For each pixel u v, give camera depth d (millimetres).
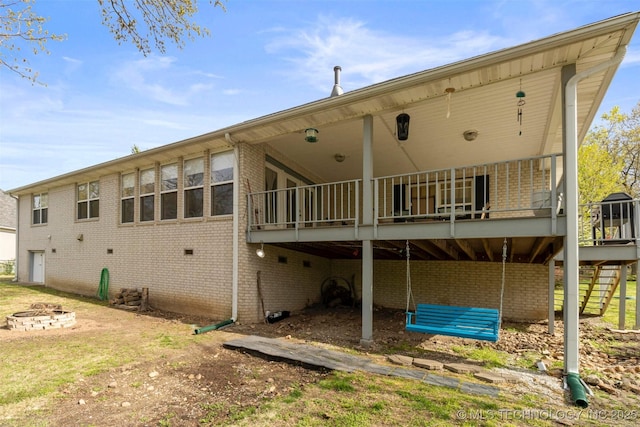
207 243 8133
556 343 6219
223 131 7520
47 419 3223
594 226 8797
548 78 4980
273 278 8414
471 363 4953
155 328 6934
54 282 12594
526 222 4773
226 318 7660
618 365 4922
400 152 8719
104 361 4871
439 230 5387
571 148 4418
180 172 8852
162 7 5125
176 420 3207
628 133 19984
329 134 7633
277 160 9023
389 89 5316
